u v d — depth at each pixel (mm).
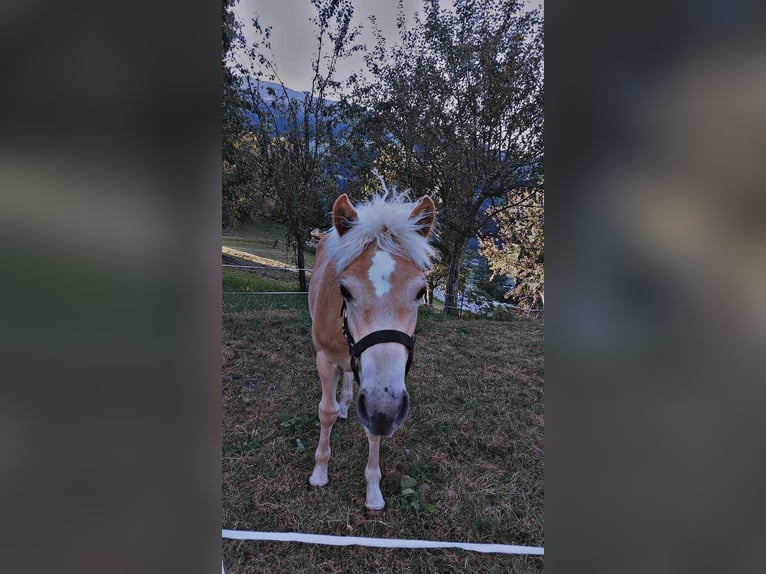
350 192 5105
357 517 1734
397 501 1823
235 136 4426
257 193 4941
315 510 1764
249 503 1795
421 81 4715
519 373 3311
